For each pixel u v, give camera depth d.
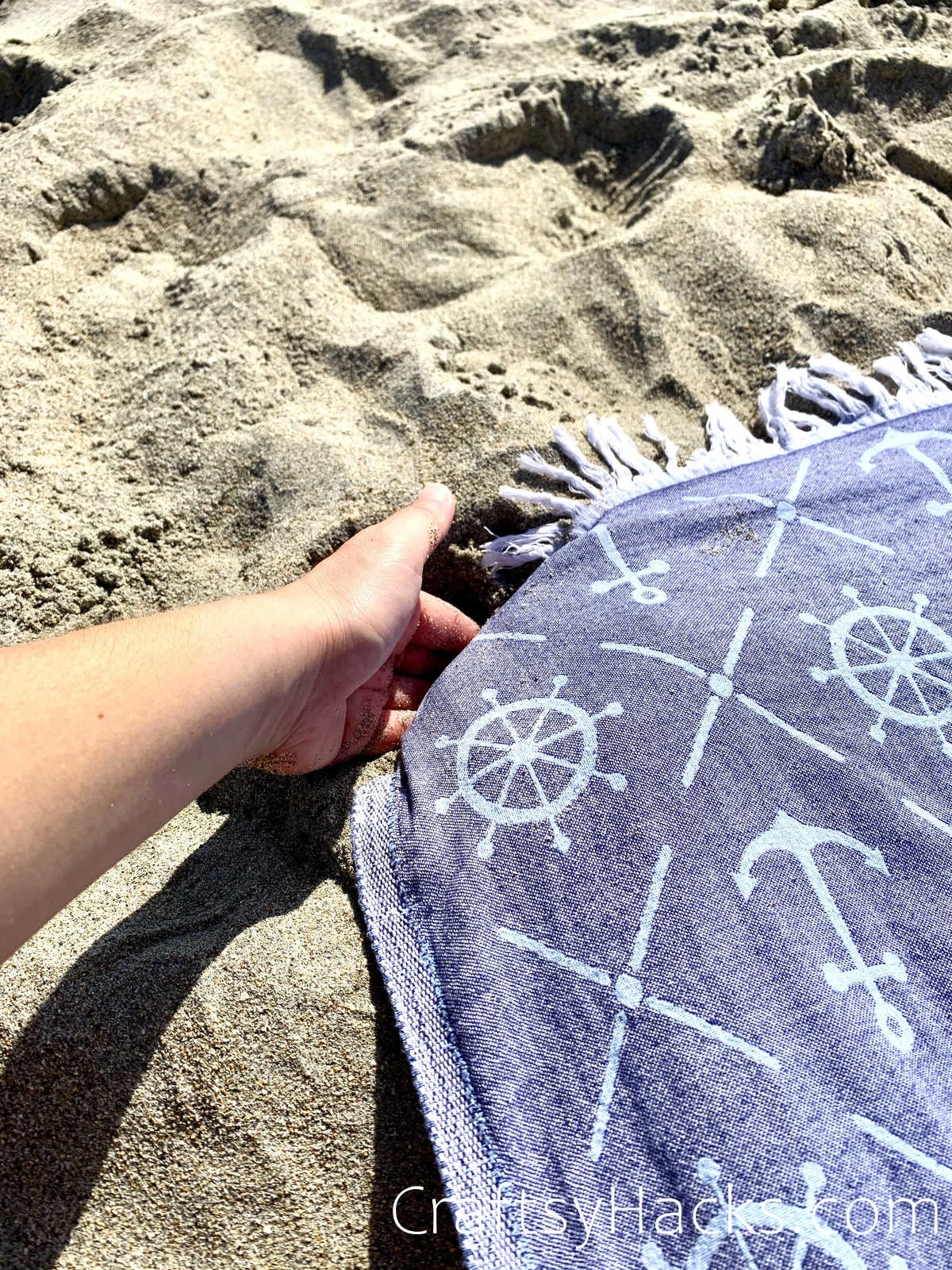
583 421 0.50
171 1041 0.34
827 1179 0.27
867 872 0.32
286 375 0.54
